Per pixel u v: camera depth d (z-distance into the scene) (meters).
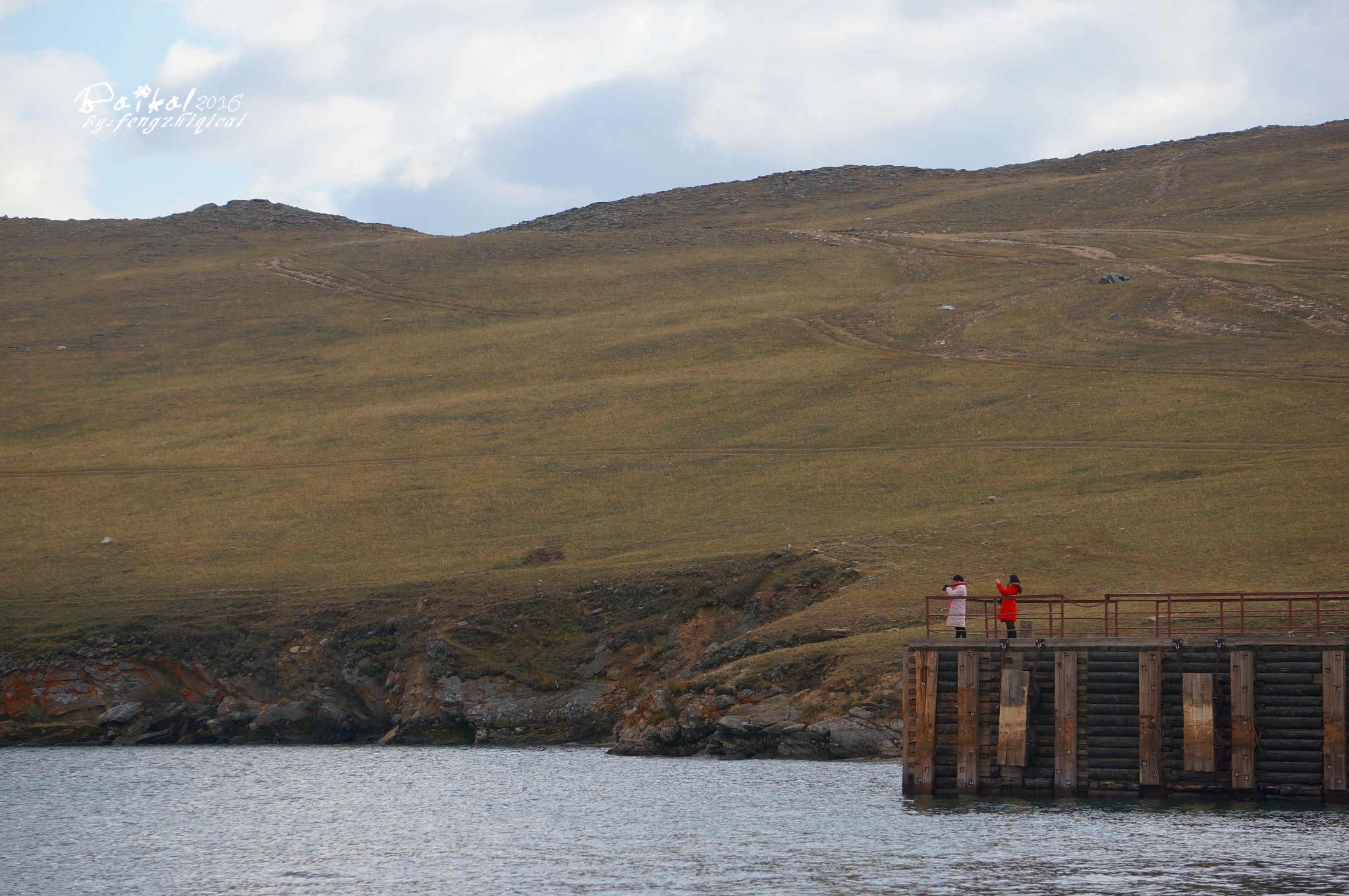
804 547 77.69
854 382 123.88
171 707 77.19
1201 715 40.41
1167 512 77.56
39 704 77.19
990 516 81.19
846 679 57.53
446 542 93.50
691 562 78.62
